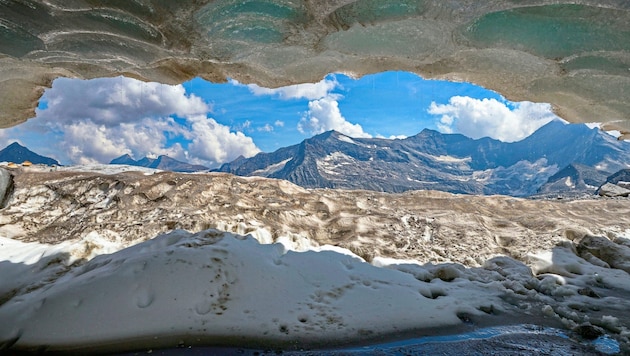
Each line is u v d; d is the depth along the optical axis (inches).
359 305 158.2
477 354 125.0
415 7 121.5
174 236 196.4
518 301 176.6
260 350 125.5
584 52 127.7
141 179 311.6
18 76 166.1
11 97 180.4
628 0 105.6
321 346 129.0
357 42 142.9
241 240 206.5
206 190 312.7
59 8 120.0
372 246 250.8
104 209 278.5
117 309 139.2
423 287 183.8
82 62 161.6
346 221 299.4
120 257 177.5
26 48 142.4
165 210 272.1
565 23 119.6
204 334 132.0
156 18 126.5
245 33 137.5
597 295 184.1
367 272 197.9
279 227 267.1
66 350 123.2
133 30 133.2
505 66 146.9
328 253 219.3
